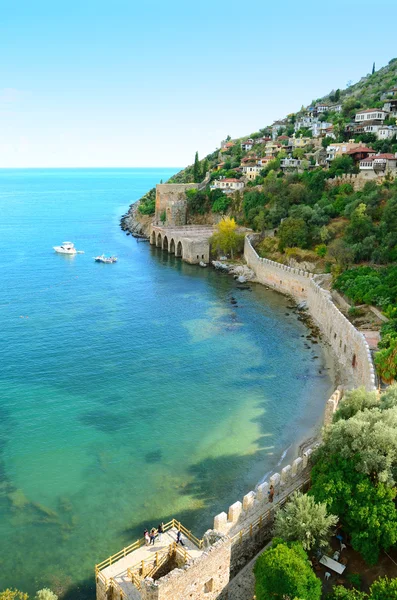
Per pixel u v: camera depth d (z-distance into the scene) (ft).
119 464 159.84
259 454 164.04
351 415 135.23
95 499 142.72
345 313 268.41
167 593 85.35
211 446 169.48
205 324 298.97
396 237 325.42
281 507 121.90
